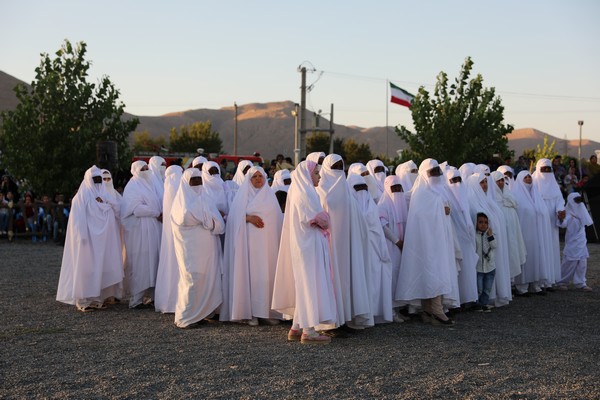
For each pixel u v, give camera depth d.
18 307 10.64
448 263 9.39
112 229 10.62
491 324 9.45
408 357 7.44
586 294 12.25
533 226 12.03
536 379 6.58
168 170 10.73
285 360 7.29
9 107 71.62
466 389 6.23
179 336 8.57
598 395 6.08
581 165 24.78
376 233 9.15
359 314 8.48
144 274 10.66
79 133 21.89
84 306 10.41
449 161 24.33
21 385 6.44
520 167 21.50
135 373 6.80
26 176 21.72
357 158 71.44
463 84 24.45
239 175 12.09
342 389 6.25
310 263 7.99
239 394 6.11
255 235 9.28
